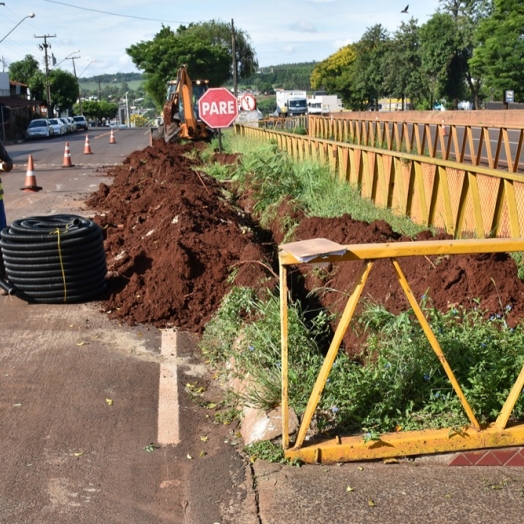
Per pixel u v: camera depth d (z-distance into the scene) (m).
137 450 4.52
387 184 11.11
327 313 6.71
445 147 18.70
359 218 10.18
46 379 5.66
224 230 8.98
